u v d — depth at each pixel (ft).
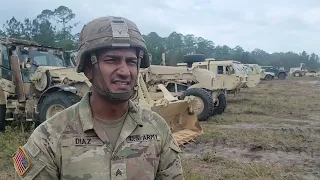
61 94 22.16
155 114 4.82
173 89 33.78
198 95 31.91
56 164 4.27
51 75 24.25
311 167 18.07
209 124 30.78
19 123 24.70
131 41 4.25
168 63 138.72
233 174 16.35
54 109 22.40
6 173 15.78
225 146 22.04
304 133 27.04
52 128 4.33
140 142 4.47
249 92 72.18
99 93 4.31
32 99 24.34
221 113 37.83
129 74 4.29
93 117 4.40
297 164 18.53
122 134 4.38
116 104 4.34
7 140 21.12
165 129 4.79
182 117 22.04
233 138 24.00
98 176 4.21
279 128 29.73
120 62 4.29
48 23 129.29
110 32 4.22
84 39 4.35
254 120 33.86
